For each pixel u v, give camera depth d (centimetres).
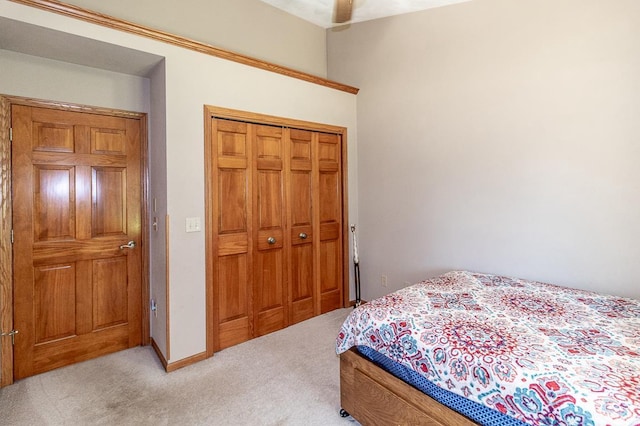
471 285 220
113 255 260
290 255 309
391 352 158
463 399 133
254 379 221
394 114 323
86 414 186
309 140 321
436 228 295
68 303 242
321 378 222
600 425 95
